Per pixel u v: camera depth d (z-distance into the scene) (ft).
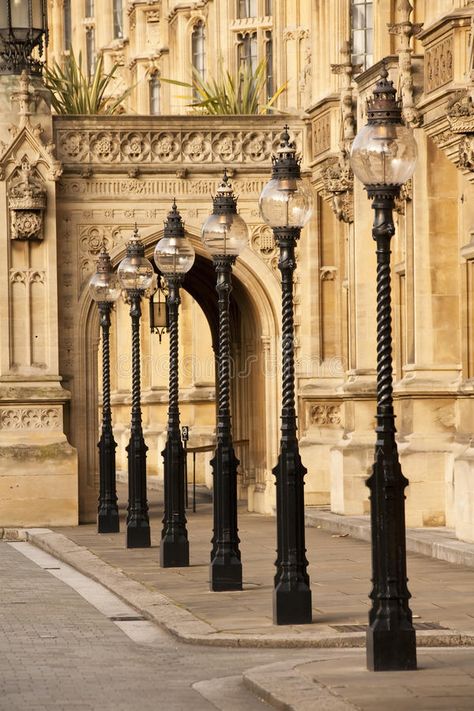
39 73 129.29
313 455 127.44
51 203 127.44
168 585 82.69
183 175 130.11
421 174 104.63
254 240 131.54
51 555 106.63
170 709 50.75
